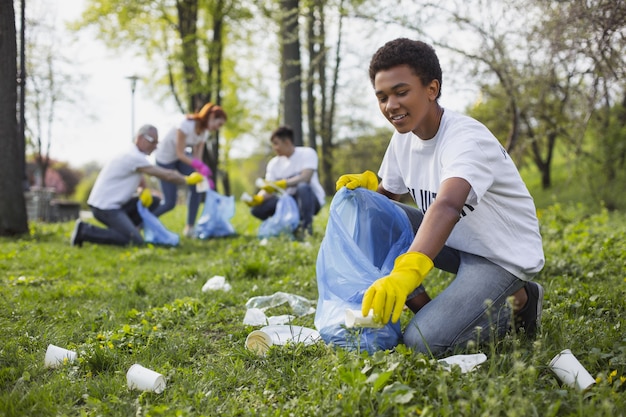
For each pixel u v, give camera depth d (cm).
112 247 695
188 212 798
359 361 224
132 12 1738
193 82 1786
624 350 241
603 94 573
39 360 271
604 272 423
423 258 222
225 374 254
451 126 256
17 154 800
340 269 267
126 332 299
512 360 234
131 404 224
